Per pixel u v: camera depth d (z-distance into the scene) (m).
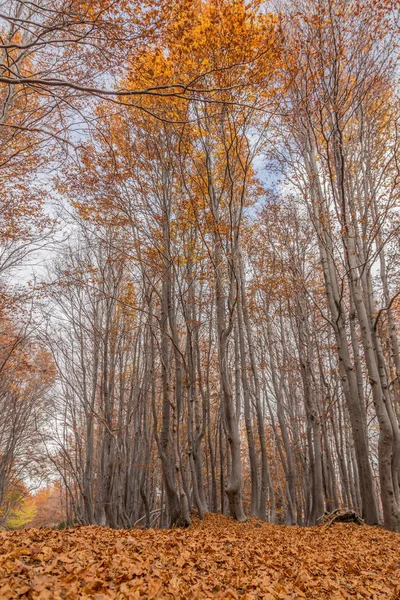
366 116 11.73
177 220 11.62
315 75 9.80
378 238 13.62
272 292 16.19
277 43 7.64
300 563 5.77
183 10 5.59
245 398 14.62
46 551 4.34
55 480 21.94
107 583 3.62
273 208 15.47
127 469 15.02
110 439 12.60
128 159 10.09
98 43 5.79
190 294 14.22
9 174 10.21
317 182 12.04
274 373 17.50
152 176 10.72
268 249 16.47
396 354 13.50
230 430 10.66
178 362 11.29
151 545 5.79
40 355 16.70
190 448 11.32
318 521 11.91
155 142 10.48
